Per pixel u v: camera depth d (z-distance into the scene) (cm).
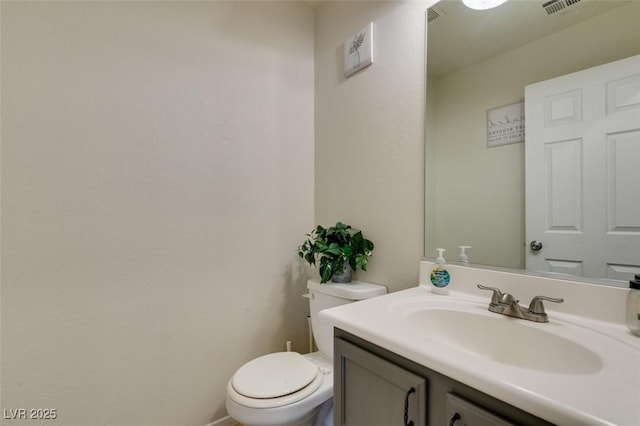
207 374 143
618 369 54
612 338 68
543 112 91
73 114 113
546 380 50
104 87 119
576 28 85
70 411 112
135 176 126
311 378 115
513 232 97
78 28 114
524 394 47
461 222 110
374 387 75
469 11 110
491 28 104
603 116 80
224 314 148
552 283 84
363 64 145
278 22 168
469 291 102
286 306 169
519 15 98
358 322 79
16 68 104
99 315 118
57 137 111
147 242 128
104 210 119
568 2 87
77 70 114
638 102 75
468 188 108
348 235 143
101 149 119
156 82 131
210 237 144
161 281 131
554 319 80
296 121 175
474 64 108
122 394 122
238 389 108
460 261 110
